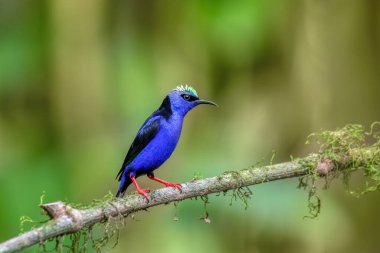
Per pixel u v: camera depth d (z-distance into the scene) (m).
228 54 14.26
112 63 13.02
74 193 12.46
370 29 14.51
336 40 14.41
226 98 14.45
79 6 12.78
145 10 13.52
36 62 13.20
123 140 12.84
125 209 7.62
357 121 14.73
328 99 14.43
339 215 12.87
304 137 14.23
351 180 14.79
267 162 13.91
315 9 14.25
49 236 6.86
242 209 12.03
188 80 13.69
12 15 13.47
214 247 11.94
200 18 13.88
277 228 12.12
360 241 14.34
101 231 9.91
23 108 13.42
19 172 12.62
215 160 13.14
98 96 12.80
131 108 12.94
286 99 14.38
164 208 12.48
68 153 12.73
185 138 13.61
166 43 13.62
